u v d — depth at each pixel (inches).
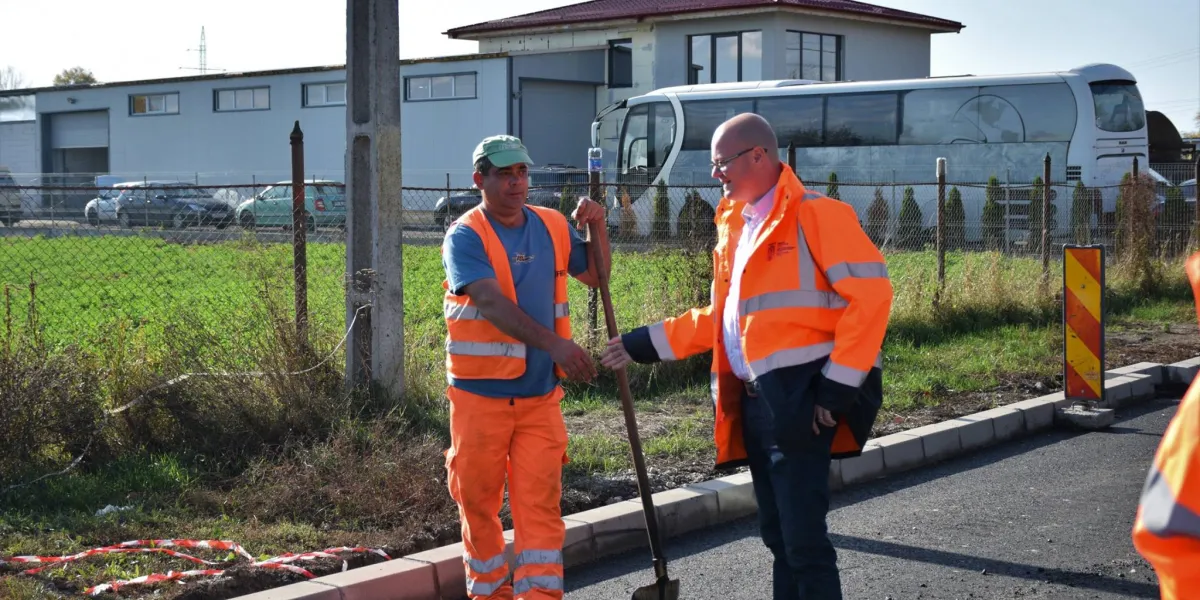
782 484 152.9
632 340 168.9
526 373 164.1
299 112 1593.3
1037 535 230.2
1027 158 1005.2
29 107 1895.9
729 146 155.2
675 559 220.2
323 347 294.5
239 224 405.7
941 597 195.6
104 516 215.2
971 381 375.9
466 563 173.2
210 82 1674.5
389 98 294.2
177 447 257.6
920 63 1563.7
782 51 1416.1
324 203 442.0
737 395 163.0
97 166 1892.2
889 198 1037.2
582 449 273.7
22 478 232.4
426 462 241.4
